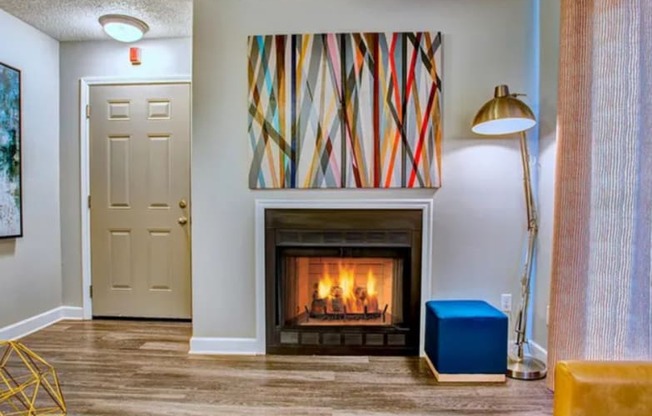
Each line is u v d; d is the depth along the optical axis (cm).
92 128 331
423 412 193
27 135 299
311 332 262
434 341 232
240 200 264
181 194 329
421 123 256
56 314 329
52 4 267
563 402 111
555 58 234
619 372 110
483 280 260
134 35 295
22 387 153
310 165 260
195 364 247
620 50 159
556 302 199
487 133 233
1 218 275
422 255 260
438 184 257
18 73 289
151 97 328
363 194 261
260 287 264
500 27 254
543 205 247
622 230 159
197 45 260
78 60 330
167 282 333
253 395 209
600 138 168
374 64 256
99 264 337
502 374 224
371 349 261
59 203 332
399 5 256
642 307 151
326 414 191
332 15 258
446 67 256
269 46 257
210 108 262
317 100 258
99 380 225
